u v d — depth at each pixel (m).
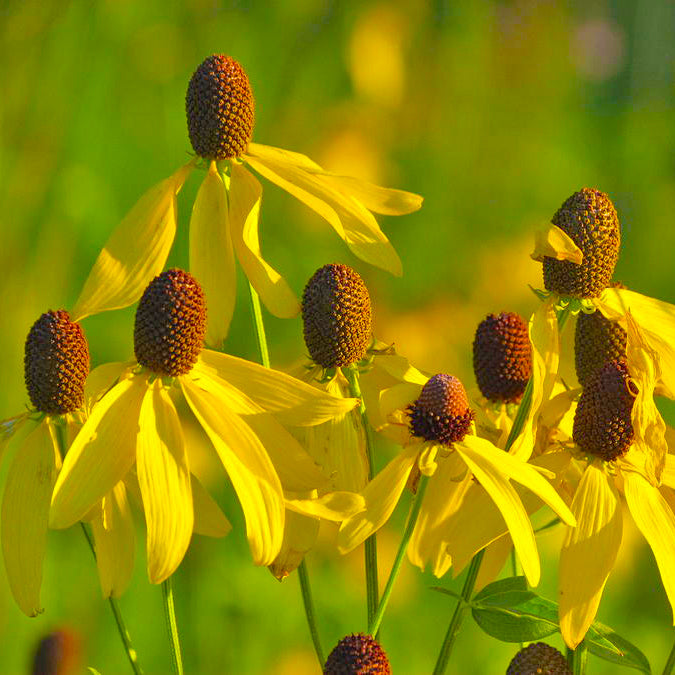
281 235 1.28
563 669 0.72
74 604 1.08
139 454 0.72
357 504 0.72
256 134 1.32
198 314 0.74
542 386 0.74
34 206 1.13
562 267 0.75
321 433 0.75
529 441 0.74
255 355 1.23
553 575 1.17
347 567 1.12
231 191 0.78
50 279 1.14
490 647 1.13
